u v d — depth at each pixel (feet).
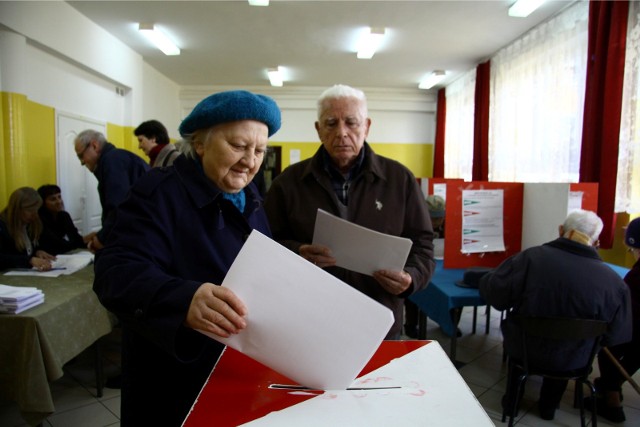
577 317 5.73
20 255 7.22
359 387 1.84
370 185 4.29
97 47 13.12
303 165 4.60
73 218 12.23
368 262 3.65
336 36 14.69
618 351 6.64
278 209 4.53
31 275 6.78
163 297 1.87
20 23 9.34
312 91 23.16
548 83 13.00
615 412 6.57
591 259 5.83
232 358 2.17
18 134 9.40
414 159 24.07
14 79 9.30
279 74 19.63
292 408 1.65
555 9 12.26
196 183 2.43
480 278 7.20
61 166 11.56
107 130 14.51
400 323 4.25
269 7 12.22
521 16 12.59
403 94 23.29
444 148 22.52
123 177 8.19
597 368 8.63
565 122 12.28
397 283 3.63
